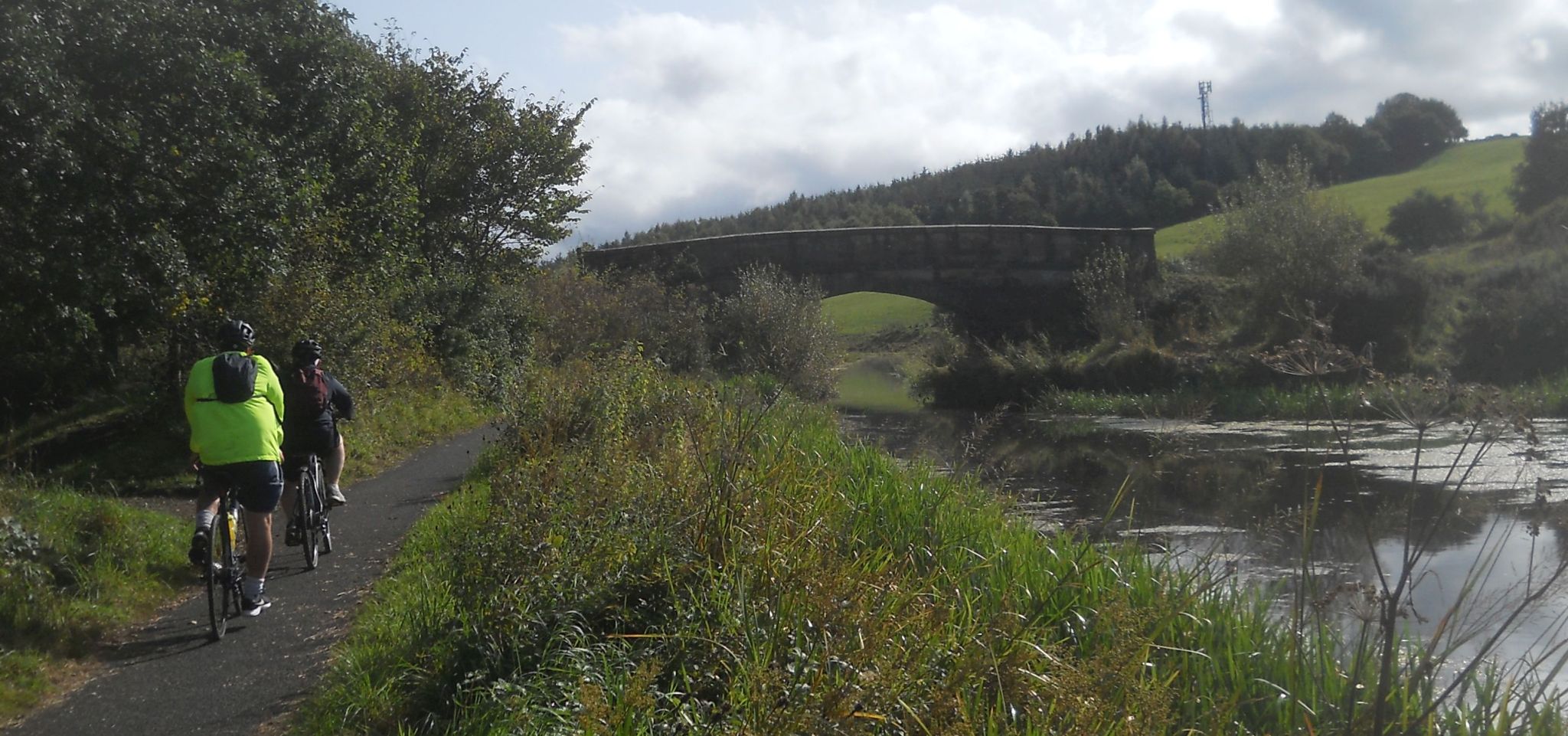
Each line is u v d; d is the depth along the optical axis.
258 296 12.90
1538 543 7.98
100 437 12.56
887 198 114.12
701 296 37.25
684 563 5.17
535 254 27.73
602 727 3.48
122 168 10.89
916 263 42.44
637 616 4.95
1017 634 4.73
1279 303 33.09
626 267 38.75
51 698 4.89
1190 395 26.41
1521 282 31.92
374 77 21.92
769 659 4.07
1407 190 80.81
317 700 4.55
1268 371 28.06
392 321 16.30
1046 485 13.88
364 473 12.06
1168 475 14.64
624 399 9.05
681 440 6.80
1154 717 3.87
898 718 3.82
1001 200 98.62
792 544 5.31
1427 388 3.43
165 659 5.41
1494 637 4.00
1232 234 36.06
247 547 6.07
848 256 42.25
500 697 4.15
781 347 21.17
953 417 28.72
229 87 12.20
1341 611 4.98
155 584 6.71
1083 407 30.09
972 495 8.47
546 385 9.48
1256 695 5.06
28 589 5.73
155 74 11.22
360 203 18.92
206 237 12.03
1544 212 44.75
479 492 8.66
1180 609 5.36
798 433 10.55
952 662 4.32
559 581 4.95
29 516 6.79
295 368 7.36
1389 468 15.45
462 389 20.17
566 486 5.77
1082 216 97.75
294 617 6.12
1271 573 7.30
